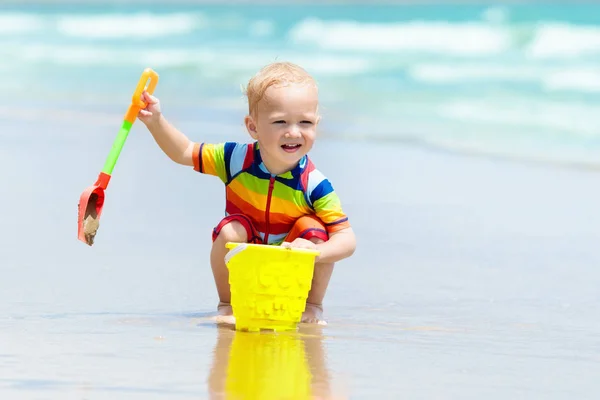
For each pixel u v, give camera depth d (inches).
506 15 2127.2
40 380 290.7
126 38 2450.8
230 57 1909.4
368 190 753.6
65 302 418.9
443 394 288.0
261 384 289.9
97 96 1400.1
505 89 1375.5
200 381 291.3
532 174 834.8
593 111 1185.4
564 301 444.1
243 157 402.6
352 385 293.7
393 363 324.5
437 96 1349.7
